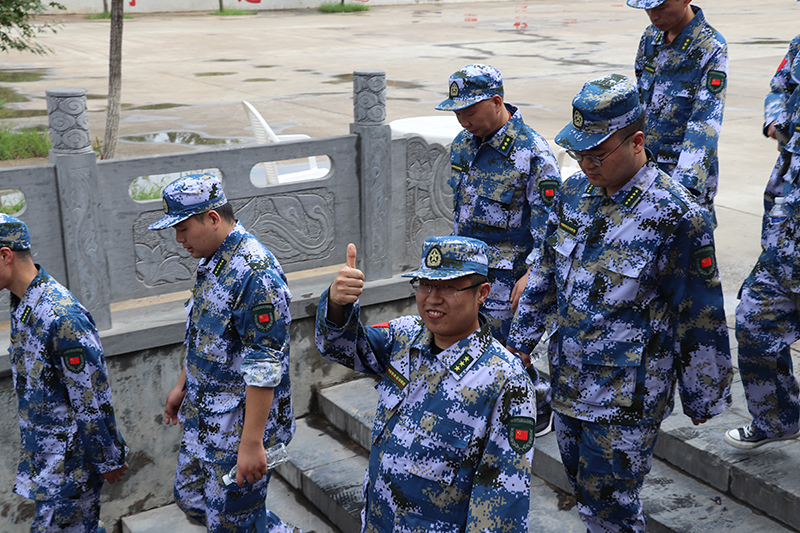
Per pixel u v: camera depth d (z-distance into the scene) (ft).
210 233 9.64
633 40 82.48
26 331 10.20
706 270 8.43
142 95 50.93
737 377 13.67
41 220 12.23
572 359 9.02
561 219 9.14
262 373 9.37
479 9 127.24
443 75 59.62
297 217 14.88
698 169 11.48
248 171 14.12
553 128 39.24
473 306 6.96
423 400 7.14
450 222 16.52
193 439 10.30
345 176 15.20
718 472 11.23
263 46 78.79
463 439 6.95
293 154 14.51
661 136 12.72
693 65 12.17
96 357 10.34
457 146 12.58
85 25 95.30
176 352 13.91
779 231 10.68
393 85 54.85
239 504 10.11
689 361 8.75
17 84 54.39
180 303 14.76
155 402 13.88
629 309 8.61
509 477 6.77
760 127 37.63
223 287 9.63
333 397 15.46
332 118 43.09
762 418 11.16
